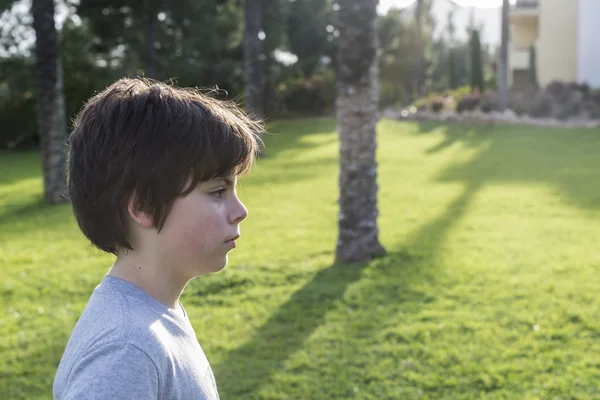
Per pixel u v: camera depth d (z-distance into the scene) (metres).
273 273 6.91
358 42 6.85
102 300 1.01
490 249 7.76
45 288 6.64
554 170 14.51
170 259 1.04
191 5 22.47
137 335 0.94
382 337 5.01
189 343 1.04
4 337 5.28
